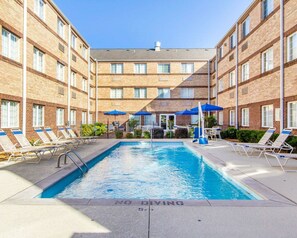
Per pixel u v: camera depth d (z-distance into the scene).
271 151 10.27
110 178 7.51
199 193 6.03
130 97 28.38
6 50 10.75
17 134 9.38
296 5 10.87
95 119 27.98
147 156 11.88
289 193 4.75
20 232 3.15
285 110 11.72
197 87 28.34
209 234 3.11
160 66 28.75
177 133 19.88
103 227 3.29
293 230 3.21
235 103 18.83
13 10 11.05
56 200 4.30
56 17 16.25
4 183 5.49
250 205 4.08
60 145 10.35
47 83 14.81
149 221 3.47
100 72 28.39
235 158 9.23
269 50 13.76
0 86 10.12
